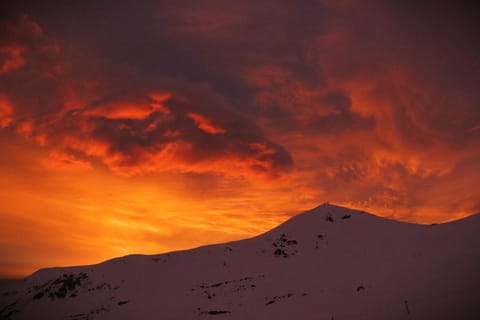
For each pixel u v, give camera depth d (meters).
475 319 35.38
